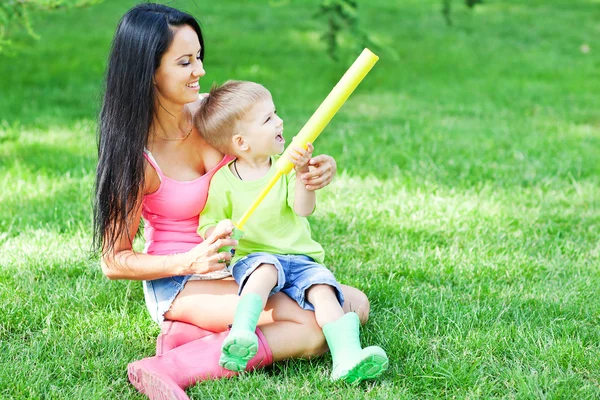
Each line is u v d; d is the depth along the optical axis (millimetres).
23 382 2314
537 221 3787
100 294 2891
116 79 2359
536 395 2258
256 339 2232
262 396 2244
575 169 4562
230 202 2545
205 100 2578
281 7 10023
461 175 4375
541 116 5879
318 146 4891
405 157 4672
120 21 2365
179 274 2412
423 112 5934
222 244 2320
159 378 2205
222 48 7883
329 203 3891
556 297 2957
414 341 2564
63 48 7578
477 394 2273
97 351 2514
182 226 2580
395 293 2949
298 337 2414
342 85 2293
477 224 3674
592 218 3844
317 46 8125
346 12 6656
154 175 2480
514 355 2502
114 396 2293
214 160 2572
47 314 2736
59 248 3275
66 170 4305
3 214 3660
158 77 2367
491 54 8102
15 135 4895
